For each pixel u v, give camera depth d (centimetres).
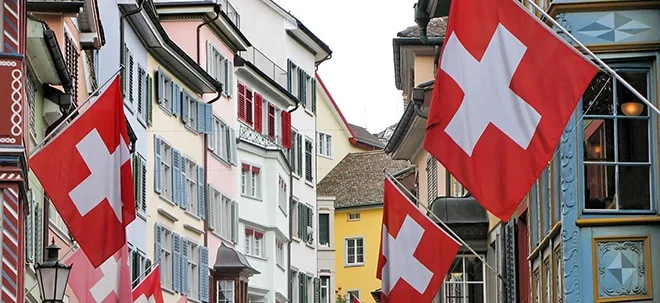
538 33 1838
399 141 4875
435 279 2641
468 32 1848
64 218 2269
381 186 7950
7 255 2089
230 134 5966
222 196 5878
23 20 2139
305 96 7131
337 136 8675
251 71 6225
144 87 4903
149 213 4919
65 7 3038
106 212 2278
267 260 6347
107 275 2584
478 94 1845
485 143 1842
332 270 7688
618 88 2325
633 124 2323
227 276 5731
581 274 2302
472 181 1841
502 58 1842
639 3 2311
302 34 6994
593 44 2312
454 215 3672
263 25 6888
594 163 2327
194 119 5503
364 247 7869
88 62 3719
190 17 5619
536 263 2698
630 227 2302
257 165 6309
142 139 4856
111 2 4497
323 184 8131
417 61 4522
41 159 2267
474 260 3675
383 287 2669
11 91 2109
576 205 2316
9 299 2086
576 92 1823
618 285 2298
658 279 2289
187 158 5409
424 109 4125
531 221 2753
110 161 2286
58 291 2327
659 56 2302
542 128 1830
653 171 2303
